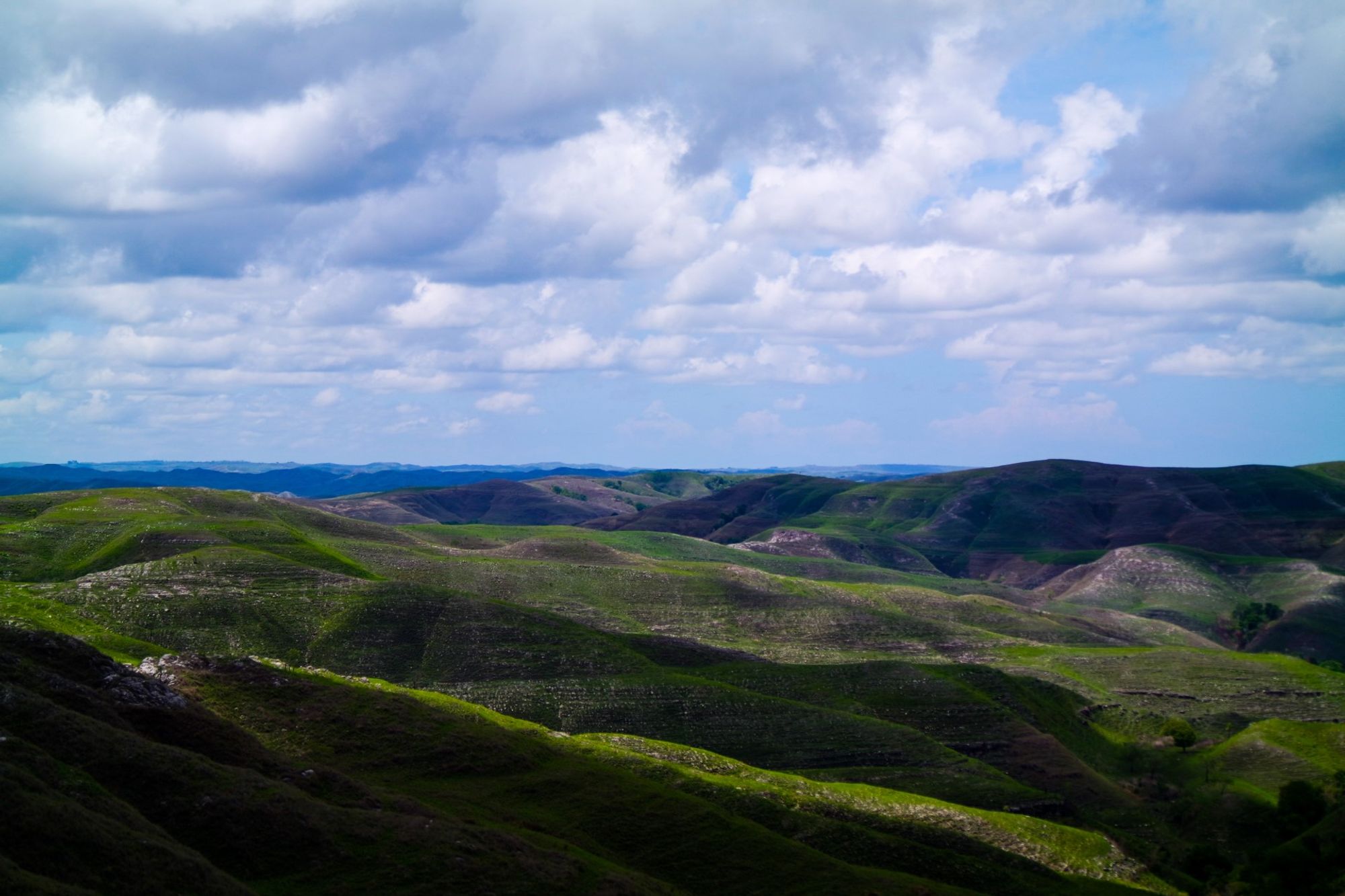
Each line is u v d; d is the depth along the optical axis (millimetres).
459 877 71562
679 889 85812
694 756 128125
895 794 129375
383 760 99875
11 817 55750
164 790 70750
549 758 109500
